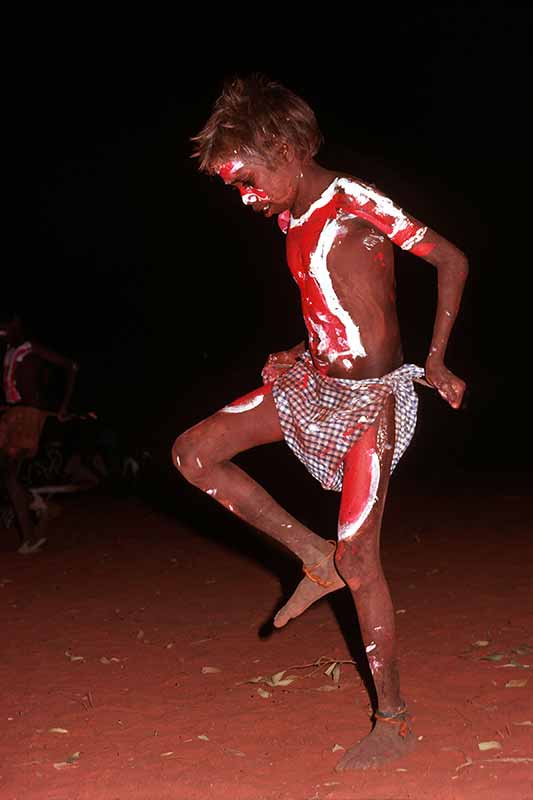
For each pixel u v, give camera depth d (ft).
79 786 11.72
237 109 11.69
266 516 12.41
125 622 19.67
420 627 18.20
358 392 11.95
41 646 18.13
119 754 12.67
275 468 43.57
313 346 12.28
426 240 11.51
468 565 23.30
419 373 12.13
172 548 27.09
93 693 15.28
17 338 27.55
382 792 11.13
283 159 11.67
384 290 11.91
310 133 11.76
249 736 13.12
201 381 80.84
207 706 14.40
